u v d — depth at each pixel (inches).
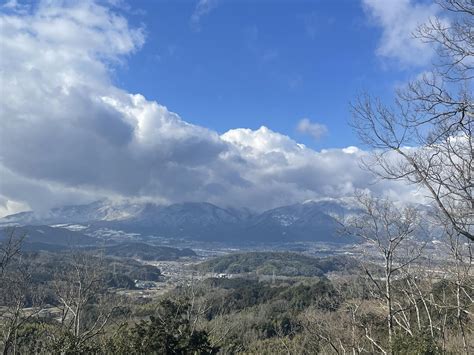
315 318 878.4
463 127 345.1
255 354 1307.8
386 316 699.4
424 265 655.1
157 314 874.8
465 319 751.7
